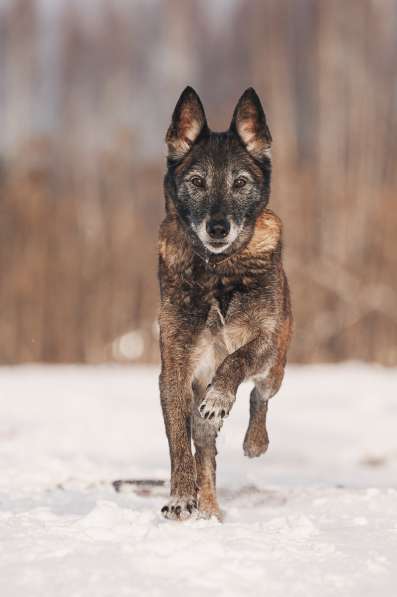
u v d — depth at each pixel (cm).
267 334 718
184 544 531
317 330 2436
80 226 2614
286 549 545
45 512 640
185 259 714
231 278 710
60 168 3578
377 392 1662
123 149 3155
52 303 2530
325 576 504
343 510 707
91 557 516
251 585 482
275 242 726
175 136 768
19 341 2506
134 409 1477
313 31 3731
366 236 2522
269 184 761
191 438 707
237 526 596
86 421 1346
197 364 720
